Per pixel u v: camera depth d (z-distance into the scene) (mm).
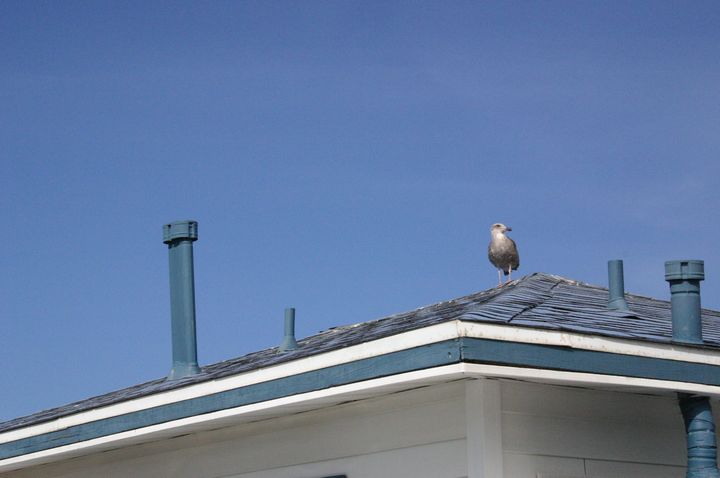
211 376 9898
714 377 8672
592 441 9312
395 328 8594
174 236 13445
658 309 12422
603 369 8023
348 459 9977
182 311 13258
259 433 11148
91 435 11258
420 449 9234
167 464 12383
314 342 12695
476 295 12148
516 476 8695
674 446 9953
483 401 8602
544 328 7766
